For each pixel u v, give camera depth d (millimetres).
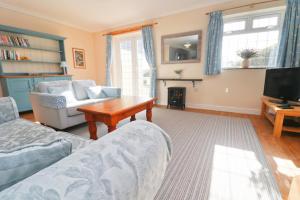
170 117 3191
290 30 2723
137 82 5105
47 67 4406
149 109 2742
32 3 3459
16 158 479
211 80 3727
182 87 3908
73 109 2527
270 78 2615
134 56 5008
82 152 471
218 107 3746
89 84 3492
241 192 1218
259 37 3250
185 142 2057
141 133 642
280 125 2145
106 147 497
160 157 632
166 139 771
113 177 410
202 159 1665
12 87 3416
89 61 5527
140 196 472
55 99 2316
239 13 3236
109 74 5328
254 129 2471
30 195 332
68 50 4855
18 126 1484
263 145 1945
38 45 4160
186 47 3908
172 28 4023
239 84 3443
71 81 3223
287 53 2785
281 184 1294
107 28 5199
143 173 494
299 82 2146
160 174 632
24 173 496
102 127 2658
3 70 3549
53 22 4422
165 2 3467
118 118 2006
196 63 3859
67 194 340
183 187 1276
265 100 2738
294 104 2359
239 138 2148
